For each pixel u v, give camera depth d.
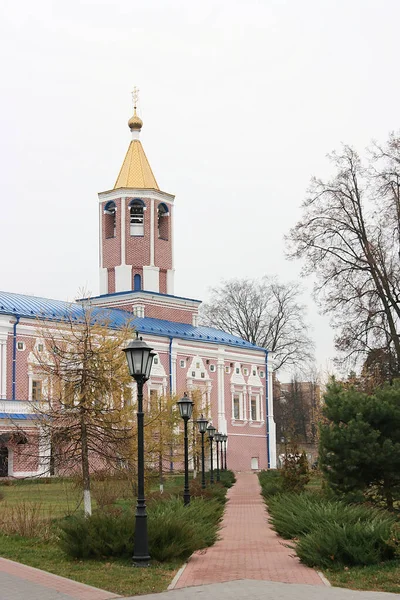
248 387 76.62
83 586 14.26
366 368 42.97
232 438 73.69
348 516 18.91
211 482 43.94
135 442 25.67
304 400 111.69
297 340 88.31
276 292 89.12
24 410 48.84
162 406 41.94
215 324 90.00
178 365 68.06
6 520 22.67
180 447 49.16
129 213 68.75
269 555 18.59
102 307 66.50
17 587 14.01
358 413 24.61
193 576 15.68
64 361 25.20
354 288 43.69
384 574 15.24
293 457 34.38
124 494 30.44
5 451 47.84
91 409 24.50
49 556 17.73
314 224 44.50
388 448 23.91
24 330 53.62
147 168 70.62
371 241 43.09
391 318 42.53
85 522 17.84
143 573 15.69
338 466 24.39
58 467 25.70
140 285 68.62
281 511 22.80
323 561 16.47
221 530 24.06
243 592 13.85
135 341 17.69
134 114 71.38
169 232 71.12
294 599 13.16
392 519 18.33
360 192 43.78
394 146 42.38
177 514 19.33
